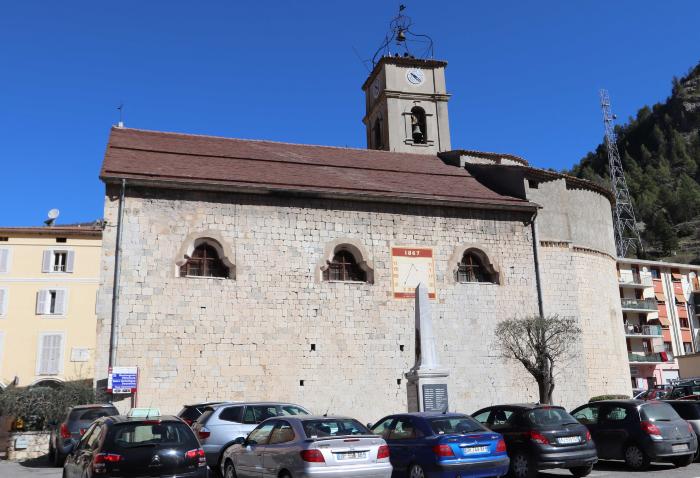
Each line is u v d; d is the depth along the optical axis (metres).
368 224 25.09
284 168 26.50
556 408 14.05
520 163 33.66
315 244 24.12
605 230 31.81
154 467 9.88
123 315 21.17
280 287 23.20
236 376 21.89
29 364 34.38
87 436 11.08
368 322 24.02
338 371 23.14
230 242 23.02
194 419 16.95
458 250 26.12
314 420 11.41
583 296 28.77
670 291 69.19
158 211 22.44
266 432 12.13
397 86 36.72
